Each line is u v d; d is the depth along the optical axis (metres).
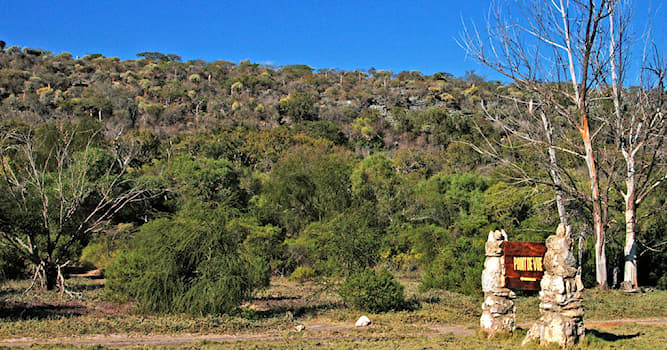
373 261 18.95
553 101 22.92
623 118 24.00
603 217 23.11
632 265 23.42
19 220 18.75
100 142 42.84
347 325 14.40
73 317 14.10
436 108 87.25
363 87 114.56
